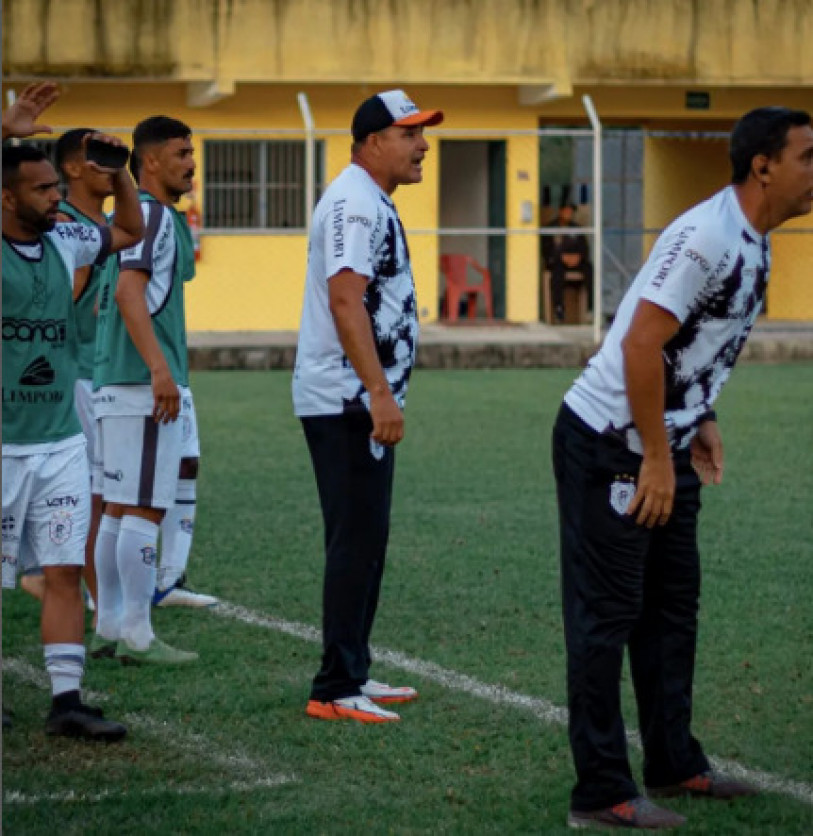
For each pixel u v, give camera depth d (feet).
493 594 48.47
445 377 115.96
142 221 37.50
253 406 96.73
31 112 33.58
